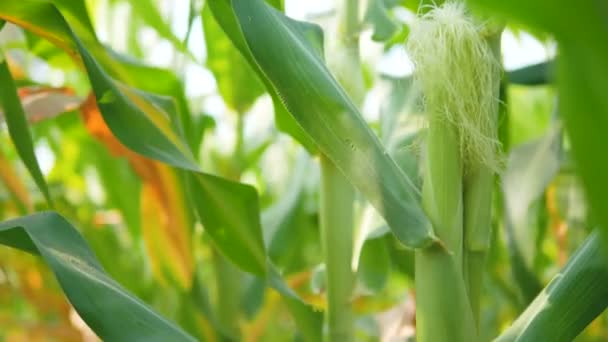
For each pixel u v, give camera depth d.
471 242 0.80
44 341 1.38
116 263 1.43
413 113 0.99
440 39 0.78
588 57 0.38
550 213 1.18
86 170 1.60
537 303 0.77
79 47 0.88
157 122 0.95
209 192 0.93
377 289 1.22
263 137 1.45
